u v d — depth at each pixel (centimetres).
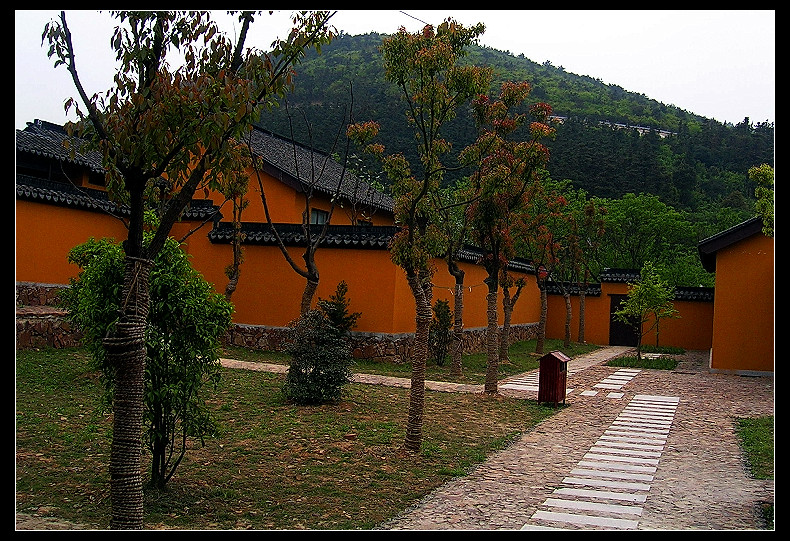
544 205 2030
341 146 2327
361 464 661
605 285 2397
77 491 526
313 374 919
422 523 503
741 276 1495
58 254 1218
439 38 748
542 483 623
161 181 517
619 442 812
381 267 1367
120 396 398
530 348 2028
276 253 1434
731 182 3631
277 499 546
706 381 1384
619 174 3328
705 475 662
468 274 1741
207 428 551
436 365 1432
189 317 519
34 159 1282
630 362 1691
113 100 405
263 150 1672
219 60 426
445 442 774
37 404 777
